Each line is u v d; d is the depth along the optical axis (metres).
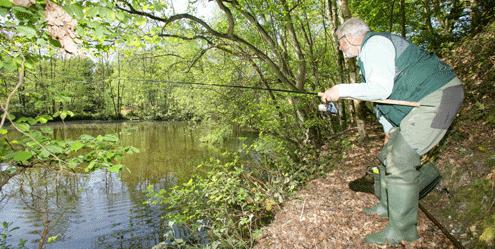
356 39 2.44
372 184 3.66
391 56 2.22
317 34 13.84
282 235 3.79
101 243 7.46
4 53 2.78
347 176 5.48
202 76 12.15
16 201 9.27
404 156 2.30
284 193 5.36
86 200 10.05
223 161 13.91
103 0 2.91
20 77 2.03
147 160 16.08
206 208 6.11
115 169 2.92
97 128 29.33
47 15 2.19
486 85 5.36
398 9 11.32
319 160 7.24
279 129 9.54
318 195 4.78
